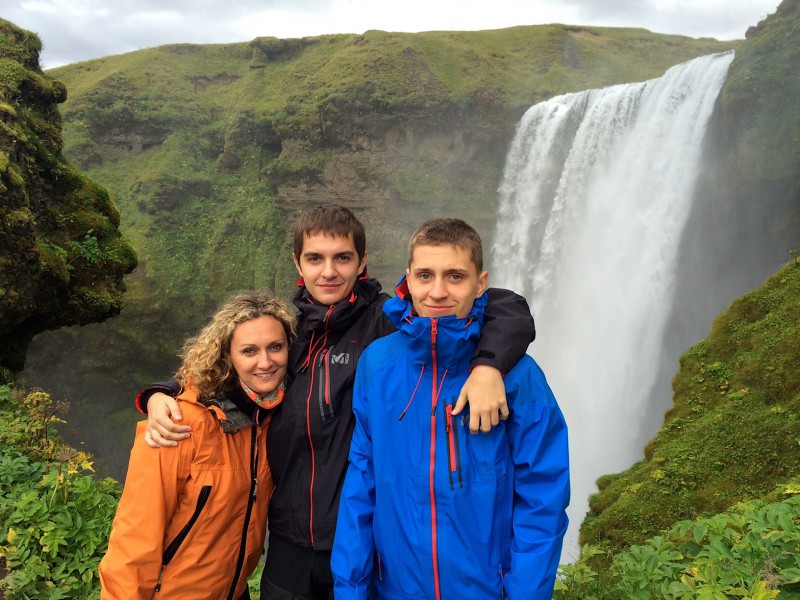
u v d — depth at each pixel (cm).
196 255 5344
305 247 293
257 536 293
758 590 264
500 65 5900
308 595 283
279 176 5231
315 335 291
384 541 246
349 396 280
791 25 2319
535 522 233
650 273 2767
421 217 5166
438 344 234
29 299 1229
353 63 5409
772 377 1156
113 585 253
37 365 4244
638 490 1127
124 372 4766
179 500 271
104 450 4528
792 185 2170
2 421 641
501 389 226
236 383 278
